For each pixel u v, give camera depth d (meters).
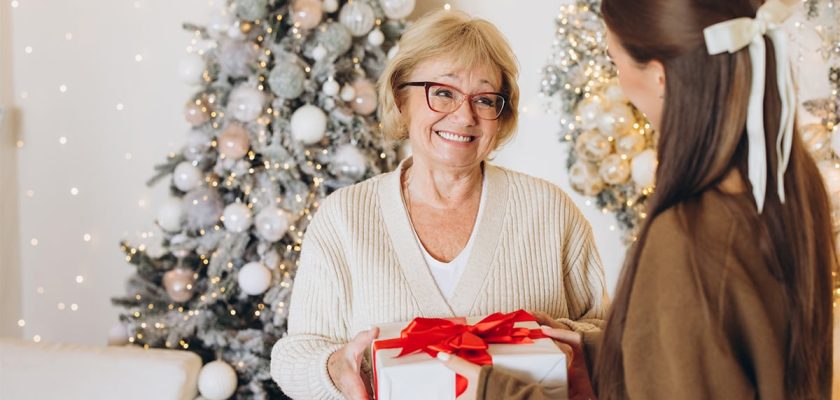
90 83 3.41
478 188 1.70
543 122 3.26
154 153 3.39
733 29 0.96
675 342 0.96
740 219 0.99
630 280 1.02
